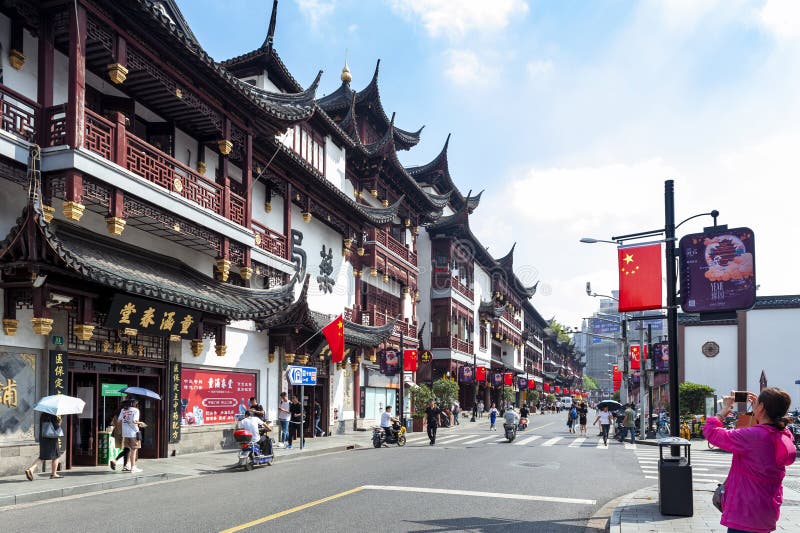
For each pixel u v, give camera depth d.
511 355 75.00
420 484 12.93
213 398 19.92
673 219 10.70
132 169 14.42
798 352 38.75
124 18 14.05
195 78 16.55
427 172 49.25
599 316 37.22
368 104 37.72
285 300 20.47
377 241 34.38
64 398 12.59
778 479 4.65
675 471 9.34
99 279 12.70
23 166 12.50
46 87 13.31
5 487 11.32
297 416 22.77
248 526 8.64
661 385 50.41
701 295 9.84
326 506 10.20
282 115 19.50
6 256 11.80
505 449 23.11
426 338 49.38
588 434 34.47
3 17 13.42
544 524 9.33
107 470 14.06
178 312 15.91
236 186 21.75
